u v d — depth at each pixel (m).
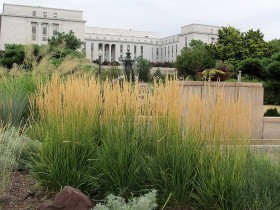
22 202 3.75
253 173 3.60
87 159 3.93
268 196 3.46
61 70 9.77
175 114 3.71
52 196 3.88
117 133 3.82
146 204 3.06
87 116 4.11
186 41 107.62
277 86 25.88
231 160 3.42
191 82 8.61
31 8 89.12
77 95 4.12
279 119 9.06
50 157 3.95
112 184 3.72
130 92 4.00
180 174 3.59
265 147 4.87
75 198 3.40
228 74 9.07
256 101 9.00
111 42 113.81
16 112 6.86
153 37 122.00
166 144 3.69
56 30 90.38
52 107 4.19
